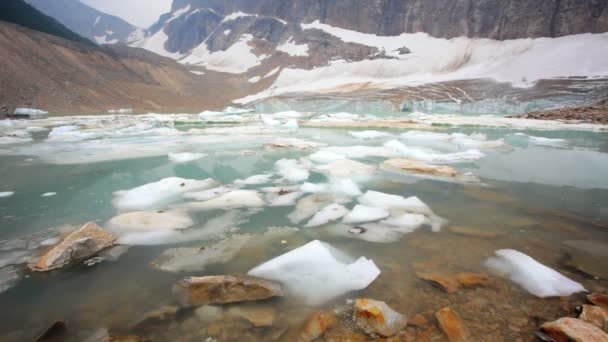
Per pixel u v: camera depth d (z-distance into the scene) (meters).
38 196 4.16
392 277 2.15
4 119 15.52
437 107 33.53
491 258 2.43
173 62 68.81
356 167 5.68
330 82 60.19
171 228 3.07
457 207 3.77
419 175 5.38
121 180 5.09
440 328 1.61
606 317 1.60
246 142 9.12
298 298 1.93
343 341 1.54
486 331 1.59
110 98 29.16
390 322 1.63
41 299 1.95
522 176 5.32
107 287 2.07
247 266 2.37
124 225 3.09
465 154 7.01
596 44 46.75
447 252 2.55
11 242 2.74
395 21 74.31
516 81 43.28
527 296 1.90
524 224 3.18
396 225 3.18
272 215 3.50
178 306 1.86
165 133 11.14
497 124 12.70
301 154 7.31
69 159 6.64
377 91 47.25
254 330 1.64
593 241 2.76
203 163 6.39
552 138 10.09
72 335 1.63
